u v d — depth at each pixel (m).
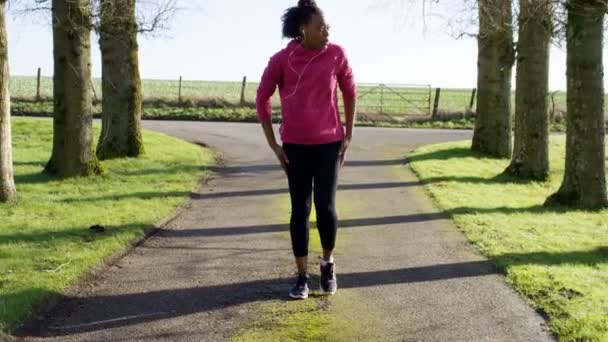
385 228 9.25
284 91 5.38
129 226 8.88
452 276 6.74
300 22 5.25
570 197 11.94
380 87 37.12
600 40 11.72
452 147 20.47
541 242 8.55
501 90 19.16
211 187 13.10
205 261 7.29
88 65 13.93
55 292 5.93
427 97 37.66
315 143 5.41
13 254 7.33
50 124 23.66
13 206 10.47
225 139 22.38
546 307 5.68
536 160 15.82
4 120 10.62
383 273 6.83
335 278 6.40
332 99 5.43
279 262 7.22
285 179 14.16
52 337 5.03
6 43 10.46
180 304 5.78
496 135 19.19
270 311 5.58
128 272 6.84
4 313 5.27
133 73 16.98
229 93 45.59
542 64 15.70
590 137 11.85
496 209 11.12
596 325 5.18
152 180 13.70
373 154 19.19
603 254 8.01
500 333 5.14
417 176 14.88
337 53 5.37
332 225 5.66
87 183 13.22
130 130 17.02
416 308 5.70
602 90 11.85
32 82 50.25
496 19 16.80
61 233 8.43
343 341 4.97
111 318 5.44
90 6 13.66
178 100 34.94
